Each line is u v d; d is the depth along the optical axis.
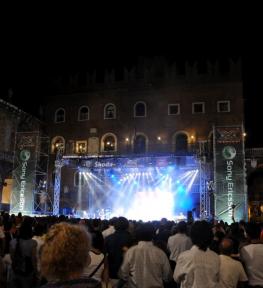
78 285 2.81
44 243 2.95
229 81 44.72
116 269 8.31
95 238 6.32
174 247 9.23
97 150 46.56
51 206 40.09
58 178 37.19
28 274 7.88
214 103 44.72
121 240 8.43
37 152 36.25
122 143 46.12
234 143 31.81
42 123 48.31
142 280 6.69
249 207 42.00
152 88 46.56
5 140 41.12
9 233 10.84
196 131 44.41
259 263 6.53
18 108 43.09
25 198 35.66
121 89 47.38
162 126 45.47
